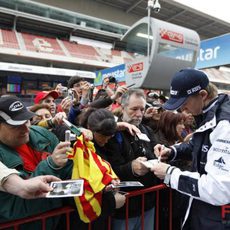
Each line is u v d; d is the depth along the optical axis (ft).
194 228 4.83
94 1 66.49
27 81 27.53
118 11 70.28
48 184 4.00
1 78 26.37
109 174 4.77
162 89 16.63
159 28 14.61
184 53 15.38
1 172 3.74
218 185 3.94
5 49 53.06
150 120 9.02
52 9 62.08
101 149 5.73
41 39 67.21
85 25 69.26
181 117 8.46
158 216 6.31
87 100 10.66
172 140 8.40
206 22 71.46
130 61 17.30
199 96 4.50
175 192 5.98
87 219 4.38
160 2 59.57
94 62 64.18
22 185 3.61
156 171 4.80
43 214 4.51
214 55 13.99
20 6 59.41
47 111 8.05
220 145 4.07
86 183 4.39
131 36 17.90
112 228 5.96
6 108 4.30
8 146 4.47
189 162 7.06
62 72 29.55
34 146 5.04
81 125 6.75
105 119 5.38
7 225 4.20
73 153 4.63
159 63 14.99
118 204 5.10
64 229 5.02
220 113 4.31
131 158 6.10
